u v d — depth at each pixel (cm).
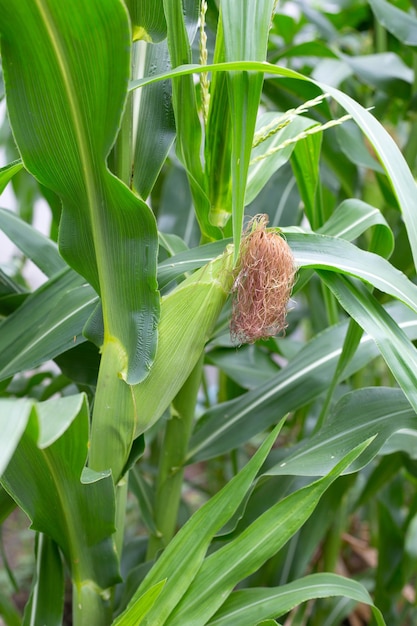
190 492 281
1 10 70
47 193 113
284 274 86
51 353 95
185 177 146
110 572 95
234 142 78
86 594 95
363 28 183
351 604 161
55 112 75
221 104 89
